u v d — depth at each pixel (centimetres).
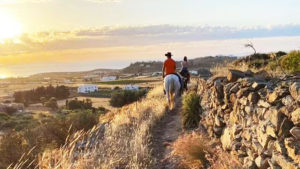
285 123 526
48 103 12119
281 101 564
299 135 484
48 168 754
